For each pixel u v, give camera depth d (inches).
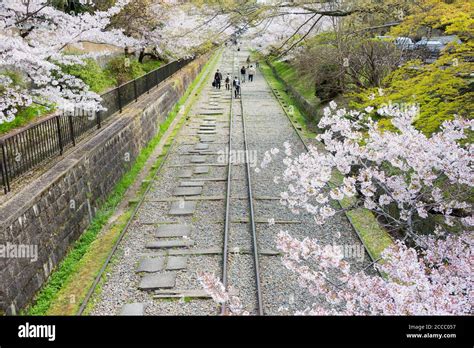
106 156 470.9
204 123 818.2
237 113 914.7
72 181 376.2
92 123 499.5
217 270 319.0
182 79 1089.4
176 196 466.3
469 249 222.4
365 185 240.8
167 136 736.3
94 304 282.4
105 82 708.0
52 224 333.1
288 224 394.0
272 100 1085.1
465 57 297.3
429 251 233.3
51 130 394.9
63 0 631.2
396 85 318.7
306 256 206.7
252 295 287.1
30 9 438.3
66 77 474.6
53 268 329.4
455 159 217.9
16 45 357.1
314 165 252.4
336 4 416.2
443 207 243.3
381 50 573.9
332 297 210.8
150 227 394.6
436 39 603.5
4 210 280.2
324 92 767.1
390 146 232.1
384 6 379.9
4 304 258.1
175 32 780.0
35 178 343.9
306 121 831.7
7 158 325.1
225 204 440.8
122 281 308.5
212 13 414.0
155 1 778.8
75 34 467.5
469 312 189.6
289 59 1054.4
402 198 240.7
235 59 2181.3
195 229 387.9
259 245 354.9
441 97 309.9
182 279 308.5
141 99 716.0
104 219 420.5
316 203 434.0
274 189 478.9
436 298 174.6
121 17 745.0
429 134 297.9
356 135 251.0
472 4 273.9
